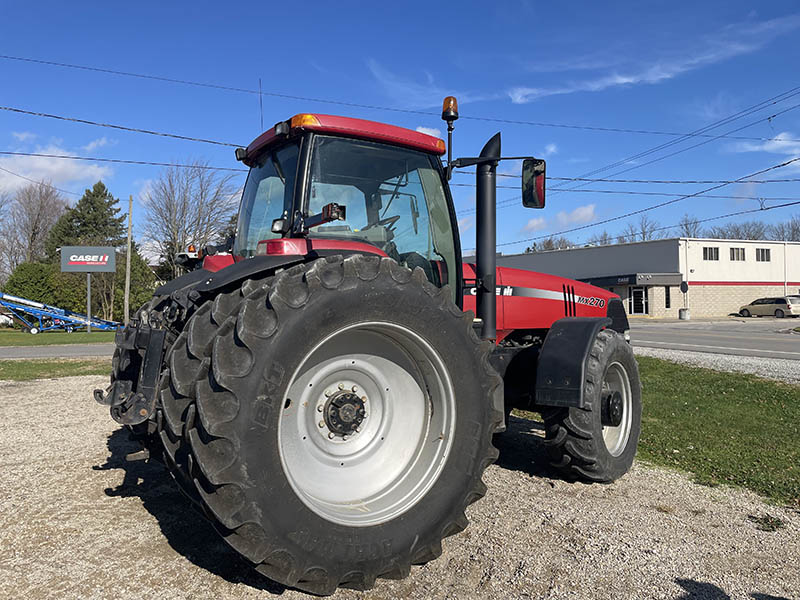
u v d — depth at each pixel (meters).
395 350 2.90
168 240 38.47
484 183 4.04
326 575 2.40
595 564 2.92
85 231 57.28
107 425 5.99
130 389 3.09
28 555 2.94
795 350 14.86
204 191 38.31
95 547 3.03
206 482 2.23
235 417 2.21
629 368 4.53
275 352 2.31
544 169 3.84
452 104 3.79
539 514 3.59
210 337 2.44
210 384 2.26
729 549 3.13
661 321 33.53
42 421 6.19
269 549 2.26
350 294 2.53
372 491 2.77
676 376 10.05
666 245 39.00
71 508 3.59
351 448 2.83
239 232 3.90
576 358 3.87
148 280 38.97
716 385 9.09
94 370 11.20
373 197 3.39
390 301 2.64
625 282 37.72
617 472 4.24
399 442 2.92
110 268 32.81
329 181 3.23
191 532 3.23
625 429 4.54
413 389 2.96
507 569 2.86
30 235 57.62
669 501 3.87
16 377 10.02
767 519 3.57
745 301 40.41
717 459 4.90
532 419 6.50
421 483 2.76
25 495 3.83
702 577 2.81
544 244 73.75
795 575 2.85
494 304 4.11
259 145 3.56
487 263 4.07
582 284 5.25
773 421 6.47
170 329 3.06
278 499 2.28
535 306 4.75
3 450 4.98
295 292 2.43
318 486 2.67
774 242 41.28
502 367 4.17
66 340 21.58
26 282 36.31
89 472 4.34
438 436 2.83
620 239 66.69
